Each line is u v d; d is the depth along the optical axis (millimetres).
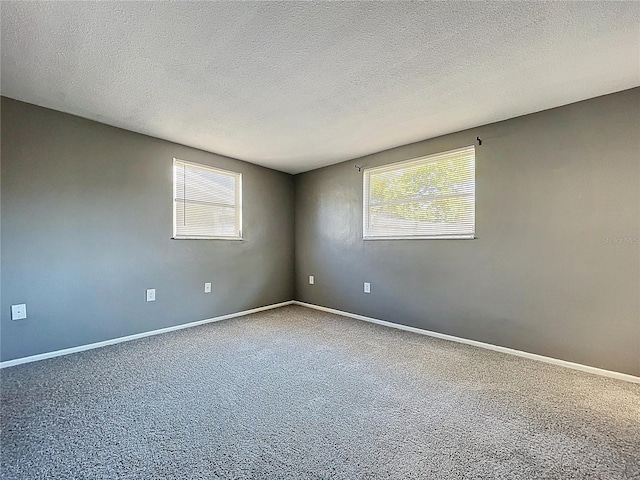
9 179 2379
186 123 2846
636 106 2170
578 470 1328
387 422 1682
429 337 3201
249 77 2043
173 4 1390
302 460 1381
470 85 2154
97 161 2828
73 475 1272
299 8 1417
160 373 2281
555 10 1441
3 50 1737
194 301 3609
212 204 3824
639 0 1372
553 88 2191
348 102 2408
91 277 2803
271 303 4551
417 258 3387
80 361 2494
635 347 2176
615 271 2250
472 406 1848
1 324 2350
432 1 1378
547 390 2051
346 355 2678
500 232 2787
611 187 2262
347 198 4109
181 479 1261
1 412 1734
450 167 3141
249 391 2021
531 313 2621
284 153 3805
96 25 1528
